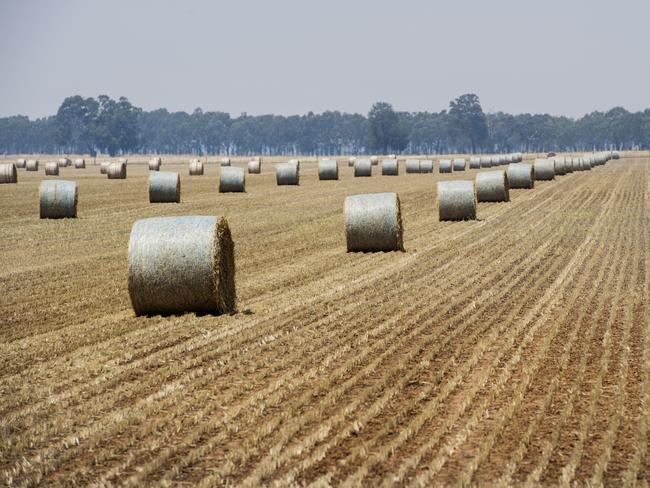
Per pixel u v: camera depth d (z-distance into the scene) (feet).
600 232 191.72
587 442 59.31
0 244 183.42
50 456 58.34
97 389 74.33
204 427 63.05
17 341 94.27
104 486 53.06
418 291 121.29
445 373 77.82
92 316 107.96
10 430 63.98
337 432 62.39
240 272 143.33
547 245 170.30
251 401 69.72
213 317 104.83
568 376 75.46
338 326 98.63
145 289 104.32
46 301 119.03
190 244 103.96
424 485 52.39
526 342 88.69
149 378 77.56
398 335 93.15
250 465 56.44
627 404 67.10
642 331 92.43
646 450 57.16
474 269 141.38
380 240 164.04
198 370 79.30
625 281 125.49
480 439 60.54
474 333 92.99
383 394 71.56
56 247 178.70
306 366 80.79
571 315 101.81
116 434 62.85
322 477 53.52
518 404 67.82
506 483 52.19
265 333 95.45
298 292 122.72
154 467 55.88
